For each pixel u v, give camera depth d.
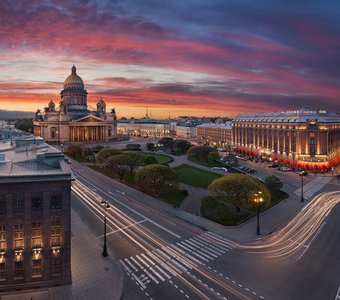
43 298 44.94
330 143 157.38
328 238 67.44
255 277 51.12
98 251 59.53
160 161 170.62
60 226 47.94
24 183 45.56
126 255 58.44
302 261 56.88
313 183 124.94
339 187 117.94
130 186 112.62
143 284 48.97
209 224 75.38
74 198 95.44
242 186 79.00
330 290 47.56
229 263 55.84
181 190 103.88
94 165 158.12
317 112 169.50
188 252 60.09
